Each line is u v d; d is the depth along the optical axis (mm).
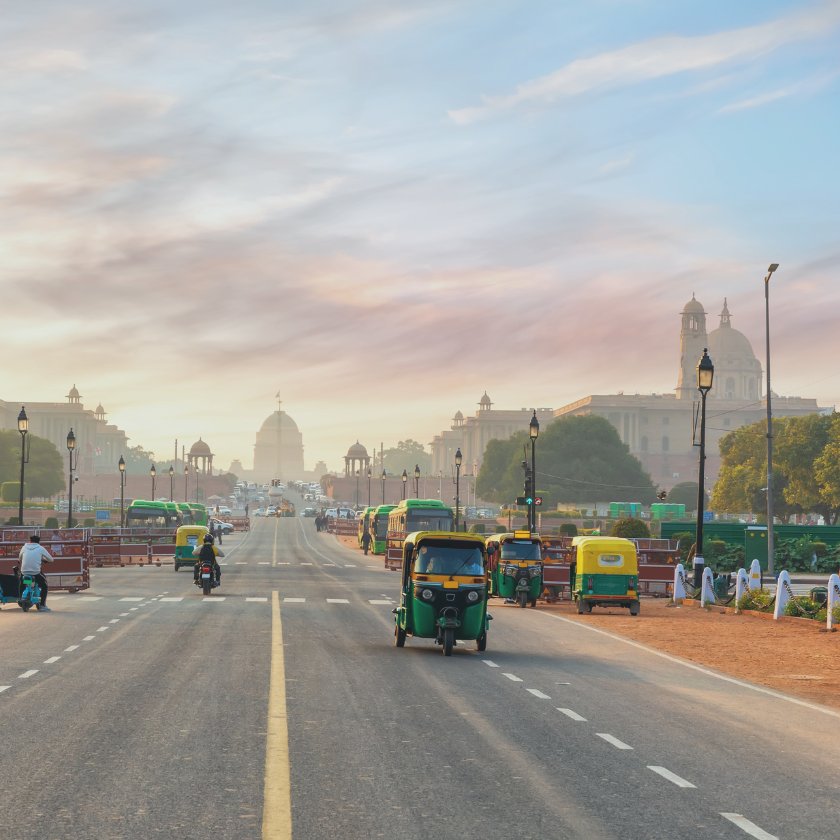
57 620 25062
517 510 148375
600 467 161500
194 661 17781
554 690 15906
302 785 9492
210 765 10211
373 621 26141
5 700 13734
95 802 8789
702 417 36594
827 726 13492
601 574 31734
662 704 14844
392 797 9148
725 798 9445
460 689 15688
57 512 131250
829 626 26984
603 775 10227
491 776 10031
